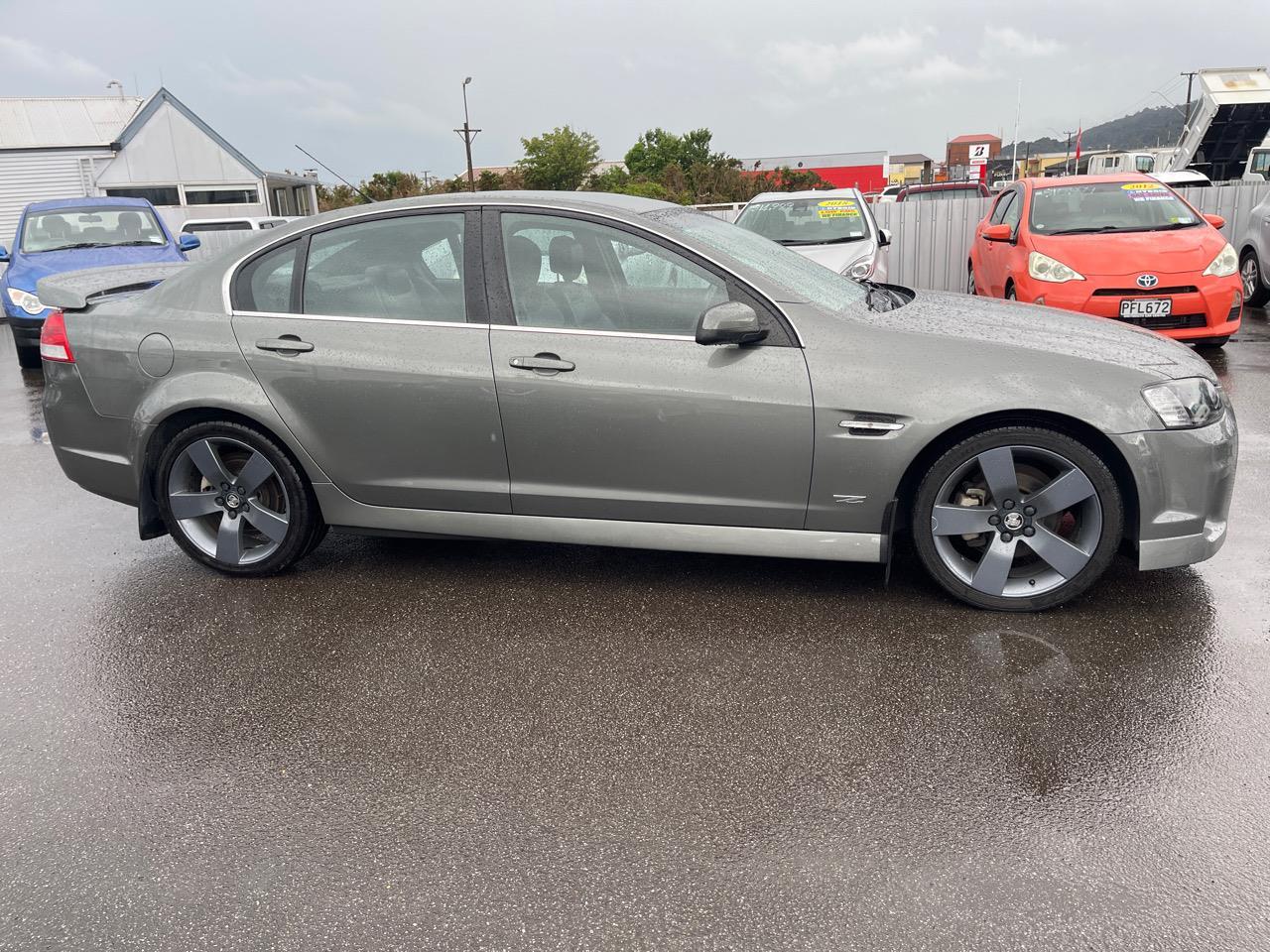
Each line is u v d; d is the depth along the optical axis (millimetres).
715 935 2129
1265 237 11305
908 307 4023
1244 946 2047
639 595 4000
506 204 3852
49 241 11328
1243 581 3898
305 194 42250
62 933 2201
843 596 3908
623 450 3729
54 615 4000
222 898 2299
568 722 3045
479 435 3844
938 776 2689
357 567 4422
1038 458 3545
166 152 29766
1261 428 6203
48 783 2799
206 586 4270
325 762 2865
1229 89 21625
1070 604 3748
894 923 2146
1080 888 2240
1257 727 2879
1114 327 3916
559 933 2150
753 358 3592
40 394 9312
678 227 3779
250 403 4012
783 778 2705
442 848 2457
